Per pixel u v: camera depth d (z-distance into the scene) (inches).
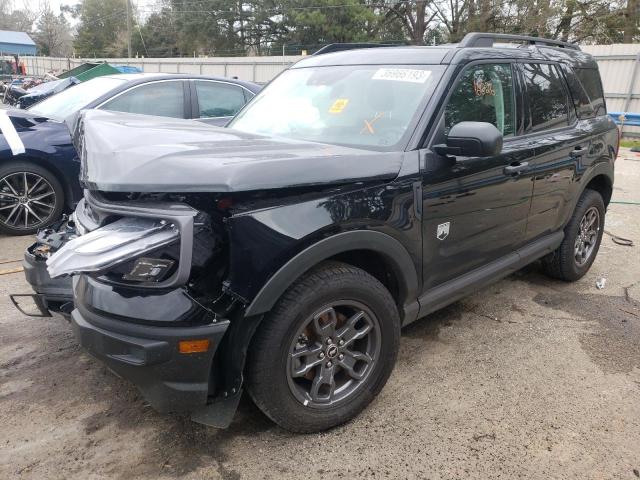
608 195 194.9
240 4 1841.8
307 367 99.6
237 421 108.6
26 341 138.3
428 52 130.3
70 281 114.3
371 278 103.9
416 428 108.0
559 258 179.2
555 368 132.0
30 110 257.0
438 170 113.3
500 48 142.8
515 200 139.7
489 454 101.2
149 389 88.5
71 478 92.8
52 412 110.2
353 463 98.0
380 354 109.5
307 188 92.1
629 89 714.2
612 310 166.6
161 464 96.7
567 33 1178.6
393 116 119.1
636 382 126.6
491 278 140.1
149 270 83.9
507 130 138.8
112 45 2485.2
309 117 131.4
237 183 81.6
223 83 269.1
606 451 102.7
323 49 163.0
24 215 219.6
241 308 88.7
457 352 138.8
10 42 1675.7
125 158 89.2
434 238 116.7
